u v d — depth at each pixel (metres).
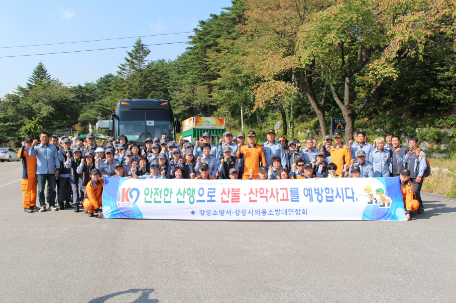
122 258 4.98
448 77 21.75
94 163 8.66
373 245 5.54
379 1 16.84
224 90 38.28
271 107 36.47
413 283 4.13
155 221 7.22
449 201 9.67
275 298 3.74
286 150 9.04
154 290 3.95
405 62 22.19
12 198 10.56
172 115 13.80
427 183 12.07
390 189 7.32
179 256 5.05
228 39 42.41
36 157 8.41
